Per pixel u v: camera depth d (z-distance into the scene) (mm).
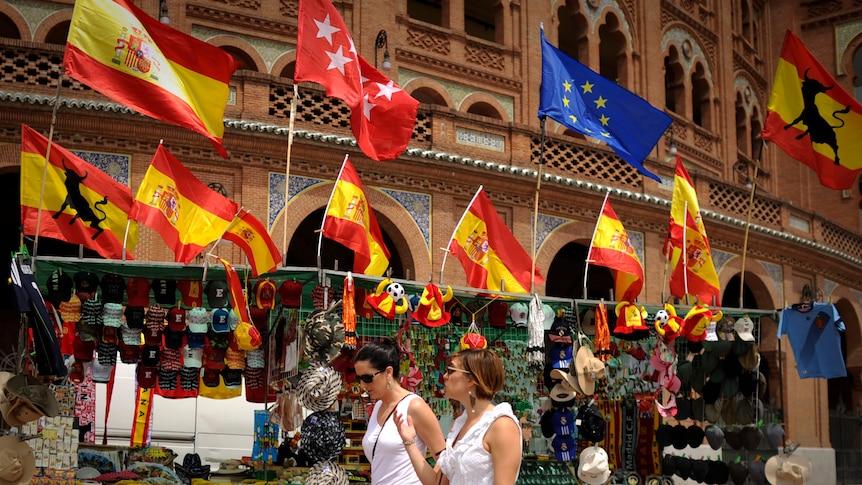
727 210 23922
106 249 10484
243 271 10164
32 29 17422
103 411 15695
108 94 9453
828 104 14078
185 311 10516
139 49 9617
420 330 11328
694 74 28297
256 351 10648
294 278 10117
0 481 8148
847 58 31516
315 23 10766
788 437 23969
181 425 16047
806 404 24828
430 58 21422
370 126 11125
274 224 16500
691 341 12969
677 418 13586
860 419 26812
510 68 22922
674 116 26156
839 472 25625
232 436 16234
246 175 16391
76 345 10211
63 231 10219
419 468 5539
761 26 32500
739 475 13375
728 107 28828
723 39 29031
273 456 14016
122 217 10617
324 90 17484
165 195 9914
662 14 26922
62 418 9516
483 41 22469
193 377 10703
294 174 16859
